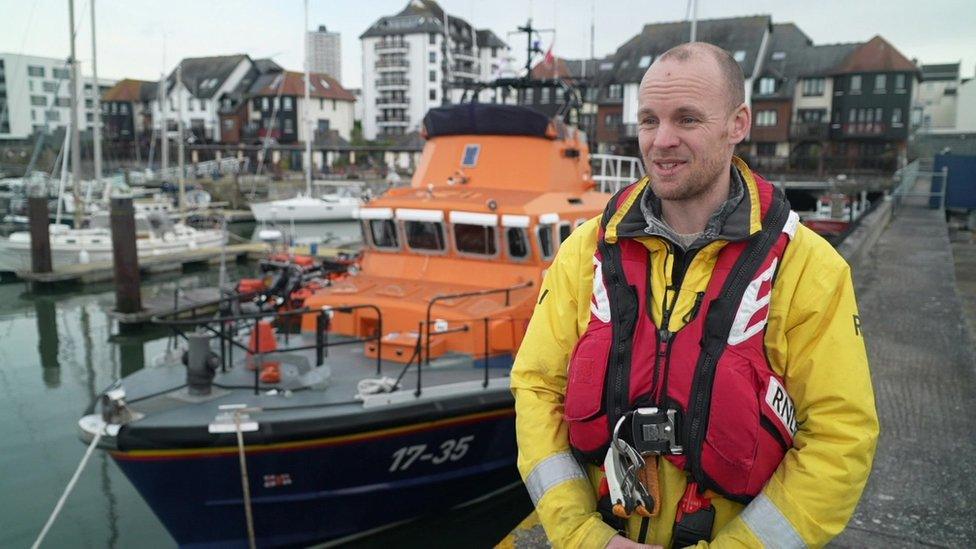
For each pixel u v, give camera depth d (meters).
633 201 1.73
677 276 1.62
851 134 47.25
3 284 20.59
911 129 51.25
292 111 66.31
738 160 1.74
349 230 37.03
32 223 19.80
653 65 1.62
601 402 1.63
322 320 6.28
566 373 1.86
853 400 1.50
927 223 14.30
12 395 11.42
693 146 1.54
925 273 8.08
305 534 5.95
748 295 1.53
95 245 22.02
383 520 6.29
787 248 1.58
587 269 1.80
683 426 1.53
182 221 28.12
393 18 73.19
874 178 41.53
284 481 5.54
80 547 6.76
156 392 5.86
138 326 15.57
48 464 8.59
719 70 1.56
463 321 6.52
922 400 4.09
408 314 6.75
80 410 10.65
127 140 72.56
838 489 1.47
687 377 1.53
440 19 71.44
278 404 5.60
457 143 8.35
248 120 68.62
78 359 13.67
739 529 1.52
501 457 6.66
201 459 5.27
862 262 8.89
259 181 50.72
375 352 6.66
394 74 71.88
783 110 47.09
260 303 8.51
